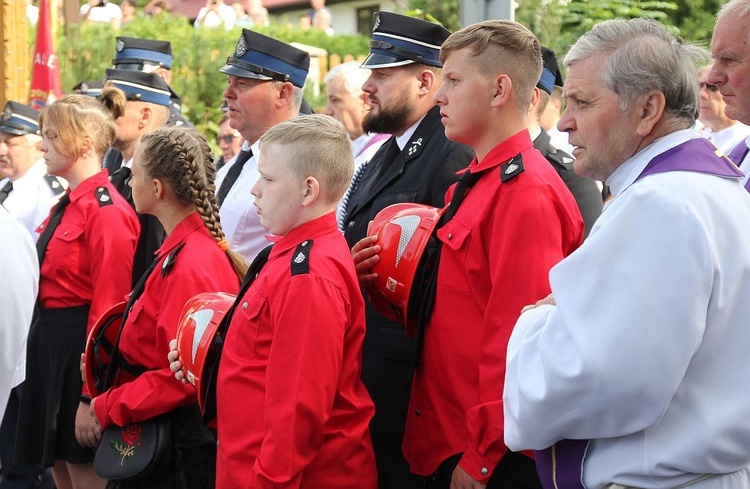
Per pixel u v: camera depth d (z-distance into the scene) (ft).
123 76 18.85
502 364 9.65
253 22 43.78
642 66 8.00
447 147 12.50
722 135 18.07
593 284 7.57
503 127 10.48
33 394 15.80
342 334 10.05
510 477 9.81
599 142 8.23
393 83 13.01
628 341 7.32
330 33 41.55
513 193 9.93
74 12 34.71
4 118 21.43
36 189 21.43
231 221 15.65
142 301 12.26
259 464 9.77
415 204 11.30
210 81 33.35
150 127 18.97
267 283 10.23
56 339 15.49
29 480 19.30
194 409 11.77
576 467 7.96
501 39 10.43
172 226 12.36
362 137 19.92
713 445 7.48
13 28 27.91
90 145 15.97
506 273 9.75
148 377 11.66
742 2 9.86
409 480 11.82
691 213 7.42
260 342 10.23
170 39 33.71
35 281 13.12
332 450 10.23
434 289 10.52
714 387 7.57
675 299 7.29
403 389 11.84
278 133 10.59
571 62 8.42
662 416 7.55
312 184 10.43
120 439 11.73
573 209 10.31
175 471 11.76
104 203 15.52
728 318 7.55
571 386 7.52
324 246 10.36
